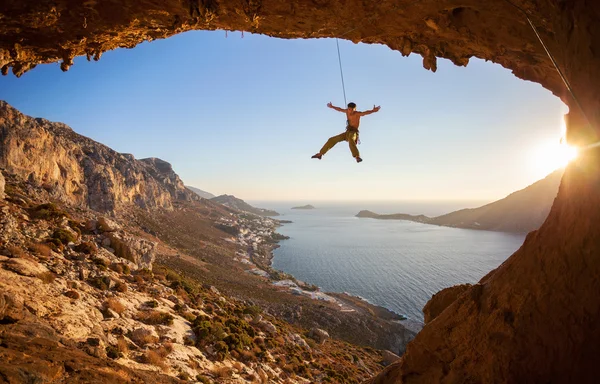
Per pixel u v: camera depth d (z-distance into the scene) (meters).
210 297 35.28
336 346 51.00
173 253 105.31
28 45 9.23
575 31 4.93
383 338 74.06
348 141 8.12
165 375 13.05
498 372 6.03
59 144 101.50
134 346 14.53
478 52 8.91
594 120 4.78
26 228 21.11
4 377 6.12
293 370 25.09
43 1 7.33
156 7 7.77
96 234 28.47
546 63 8.24
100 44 9.66
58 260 18.95
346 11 7.91
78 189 108.06
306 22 8.52
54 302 14.09
